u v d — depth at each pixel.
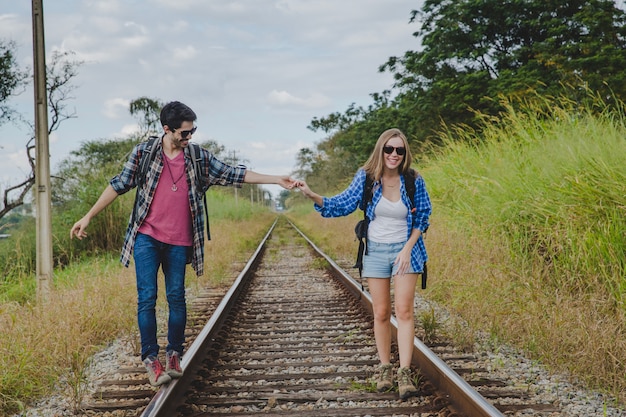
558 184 7.66
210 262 12.36
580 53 21.94
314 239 23.31
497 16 25.17
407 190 4.35
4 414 4.31
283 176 4.46
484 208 9.06
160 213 4.41
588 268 6.31
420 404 4.25
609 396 4.34
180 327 4.53
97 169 17.72
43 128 8.95
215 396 4.54
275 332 6.92
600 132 8.48
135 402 4.36
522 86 20.80
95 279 8.54
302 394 4.53
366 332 6.77
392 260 4.45
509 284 6.75
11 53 19.25
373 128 31.11
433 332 6.12
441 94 25.06
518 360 5.26
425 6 26.31
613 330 5.04
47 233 8.87
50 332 5.55
